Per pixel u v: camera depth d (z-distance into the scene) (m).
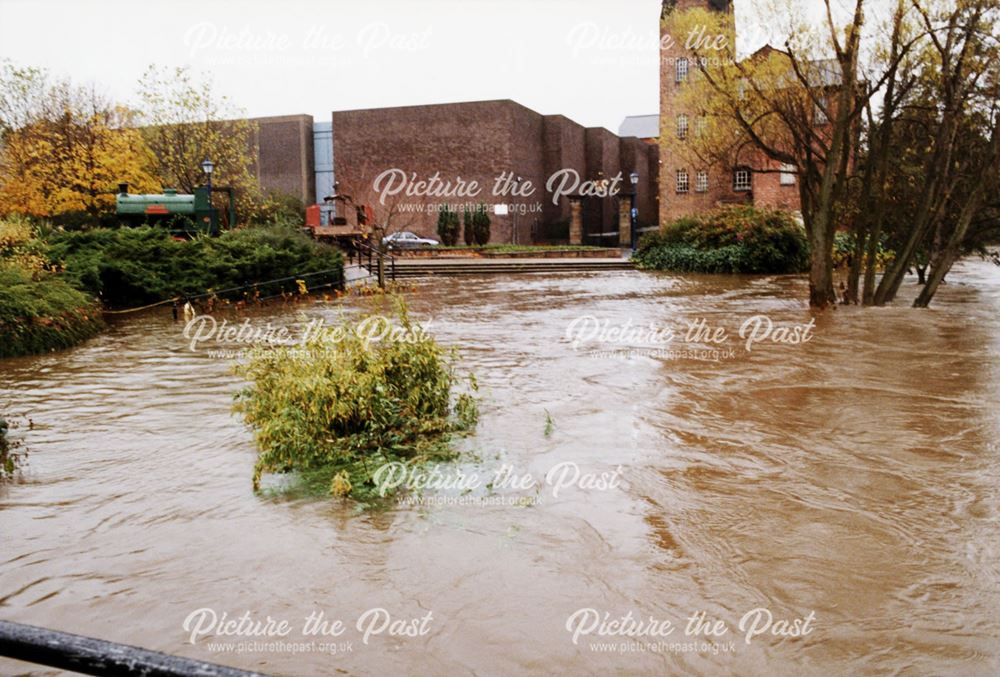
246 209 31.22
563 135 48.22
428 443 6.45
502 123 42.59
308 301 19.03
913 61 16.20
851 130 19.91
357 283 22.94
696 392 8.51
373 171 44.84
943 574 4.14
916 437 6.75
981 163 17.23
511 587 4.03
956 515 4.96
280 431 5.76
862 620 3.68
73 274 15.17
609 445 6.48
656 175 57.97
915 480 5.62
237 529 4.77
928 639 3.51
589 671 3.30
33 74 28.22
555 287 23.42
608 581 4.09
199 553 4.43
